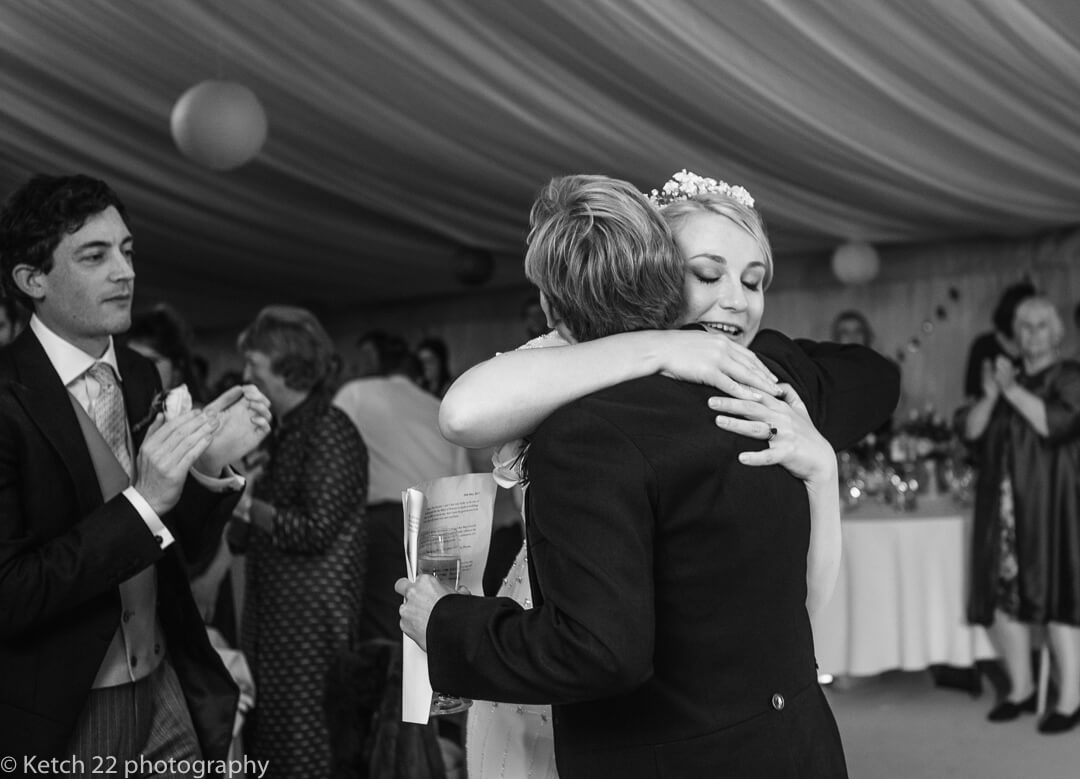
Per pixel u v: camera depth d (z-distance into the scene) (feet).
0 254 5.95
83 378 6.16
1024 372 15.26
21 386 5.79
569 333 4.73
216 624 10.94
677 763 4.22
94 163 19.90
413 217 23.29
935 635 15.74
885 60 13.84
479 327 32.01
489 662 4.12
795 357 5.22
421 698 4.76
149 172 20.62
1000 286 22.85
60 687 5.68
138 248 25.50
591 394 4.30
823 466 4.53
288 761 9.68
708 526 4.20
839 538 4.79
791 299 25.39
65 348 6.11
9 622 5.41
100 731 6.01
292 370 10.06
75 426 5.90
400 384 13.07
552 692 3.98
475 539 4.95
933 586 15.72
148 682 6.28
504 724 5.32
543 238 4.58
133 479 6.22
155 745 6.26
